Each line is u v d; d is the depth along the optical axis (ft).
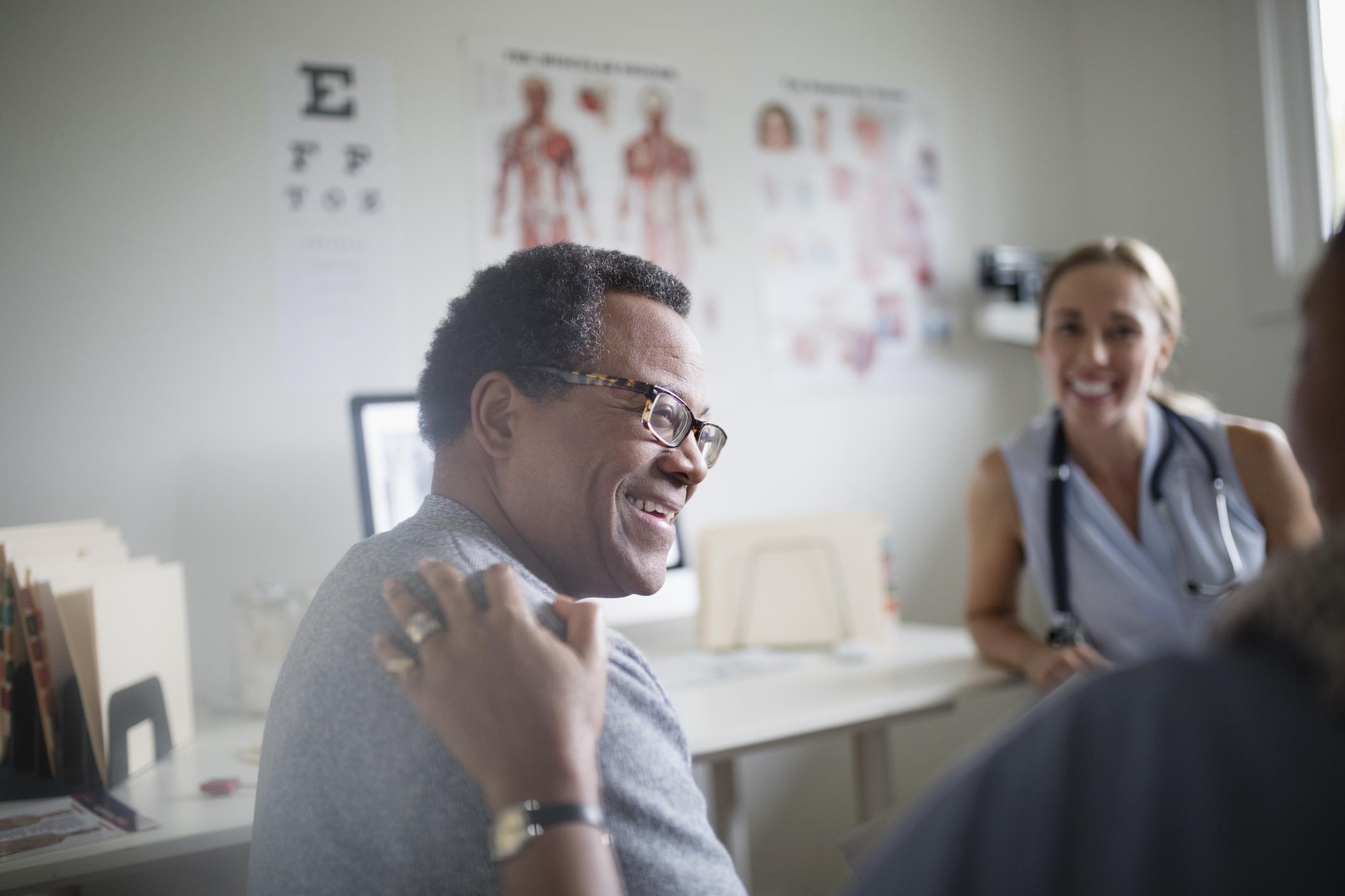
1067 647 4.91
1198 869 0.96
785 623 5.84
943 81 7.89
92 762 3.59
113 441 5.19
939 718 7.77
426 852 1.74
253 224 5.55
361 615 1.98
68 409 5.10
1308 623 1.03
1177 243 7.65
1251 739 1.00
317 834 1.89
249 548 5.46
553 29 6.42
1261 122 6.99
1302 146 6.89
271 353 5.57
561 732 1.65
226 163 5.50
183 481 5.32
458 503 2.29
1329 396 1.32
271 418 5.55
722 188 6.95
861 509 7.43
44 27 5.11
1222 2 7.22
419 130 5.99
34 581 3.59
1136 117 7.95
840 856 7.30
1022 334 7.89
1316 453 1.36
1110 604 5.19
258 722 4.67
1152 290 5.20
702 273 6.85
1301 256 6.89
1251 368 7.14
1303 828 0.94
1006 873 1.07
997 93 8.11
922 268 7.74
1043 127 8.31
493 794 1.61
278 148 5.62
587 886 1.54
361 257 5.81
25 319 5.03
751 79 7.10
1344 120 6.77
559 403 2.26
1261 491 5.07
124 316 5.24
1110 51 8.14
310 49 5.72
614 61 6.59
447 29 6.10
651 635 6.33
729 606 5.87
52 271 5.09
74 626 3.56
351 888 1.83
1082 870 1.02
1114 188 8.17
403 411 5.28
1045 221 8.29
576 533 2.30
